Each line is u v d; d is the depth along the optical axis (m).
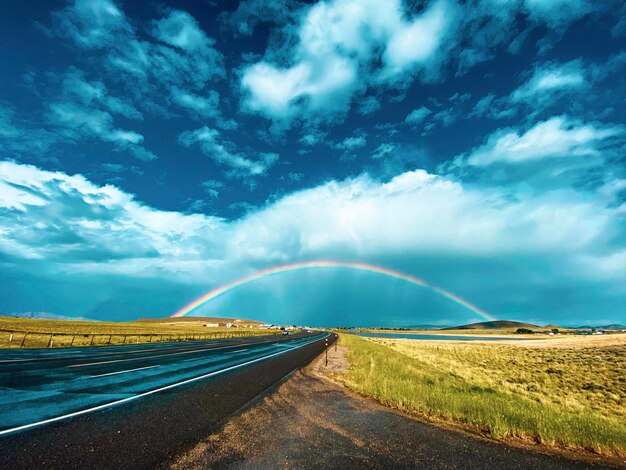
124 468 4.95
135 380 12.48
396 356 28.69
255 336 75.19
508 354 42.53
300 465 5.40
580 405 15.89
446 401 10.07
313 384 13.62
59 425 6.61
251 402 9.81
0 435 5.82
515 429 7.80
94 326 83.44
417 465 5.64
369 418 8.57
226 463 5.32
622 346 45.97
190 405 9.01
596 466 6.11
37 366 14.76
